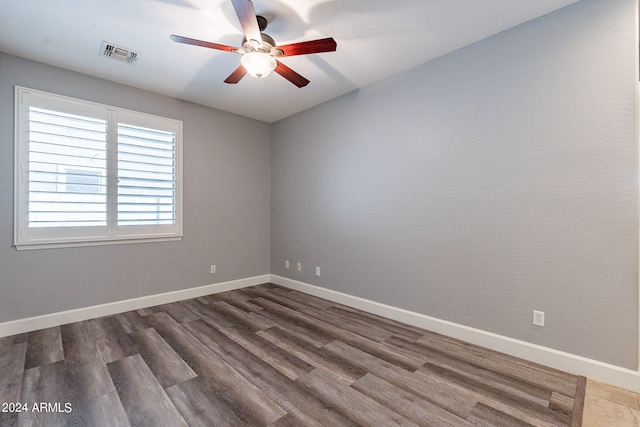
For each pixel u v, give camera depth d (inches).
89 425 63.5
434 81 110.7
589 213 80.4
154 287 140.3
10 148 105.9
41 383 77.6
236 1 66.6
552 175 85.7
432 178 111.7
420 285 116.0
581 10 81.0
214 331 111.3
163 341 102.4
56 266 115.3
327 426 63.6
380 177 128.8
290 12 85.8
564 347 84.4
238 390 75.6
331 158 149.7
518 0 80.7
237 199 170.6
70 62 111.7
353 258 140.3
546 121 86.7
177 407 69.1
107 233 125.8
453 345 100.2
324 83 131.0
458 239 105.0
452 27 92.6
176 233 146.1
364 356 93.0
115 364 87.1
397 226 123.1
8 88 105.4
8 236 105.9
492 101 96.7
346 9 84.6
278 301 148.1
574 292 82.7
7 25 90.4
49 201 111.9
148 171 136.4
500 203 95.3
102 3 81.8
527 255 90.4
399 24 91.3
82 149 119.1
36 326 110.4
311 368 86.0
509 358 91.4
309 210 161.9
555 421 65.1
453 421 65.1
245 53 85.4
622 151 75.9
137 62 112.4
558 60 84.6
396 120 122.6
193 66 115.6
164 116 142.2
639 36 74.6
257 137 179.5
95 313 123.5
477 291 100.8
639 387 73.7
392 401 71.7
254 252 178.7
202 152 155.8
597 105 79.0
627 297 75.7
